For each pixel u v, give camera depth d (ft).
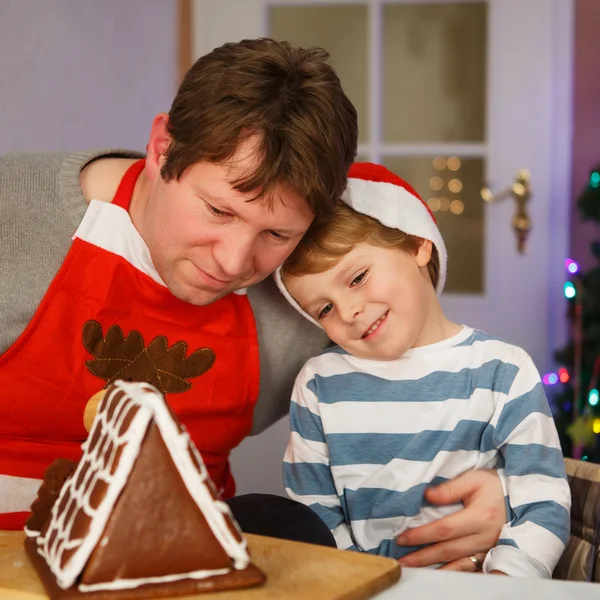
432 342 3.71
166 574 1.94
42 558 2.11
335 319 3.63
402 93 9.07
